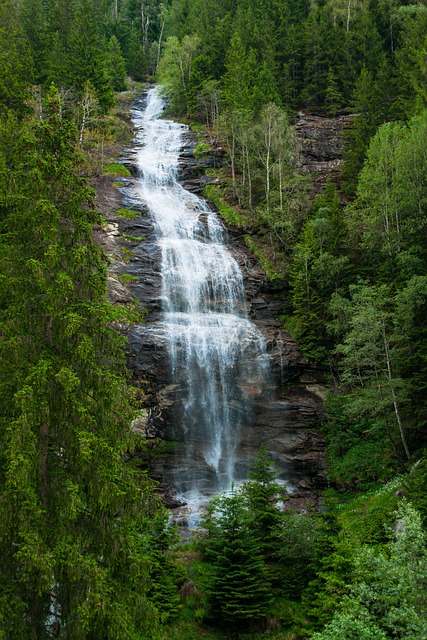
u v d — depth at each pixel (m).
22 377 12.95
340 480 32.28
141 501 13.73
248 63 71.62
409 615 13.23
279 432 36.56
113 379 13.99
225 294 44.09
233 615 18.91
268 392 38.25
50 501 12.62
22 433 12.18
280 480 34.06
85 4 79.81
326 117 71.19
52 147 15.47
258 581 19.39
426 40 67.31
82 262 14.37
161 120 77.75
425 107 54.50
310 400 38.12
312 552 20.98
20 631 11.41
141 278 41.62
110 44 95.88
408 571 13.69
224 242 50.19
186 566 22.56
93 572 11.88
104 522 13.16
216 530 22.75
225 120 59.72
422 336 31.56
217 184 57.75
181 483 32.88
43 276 13.63
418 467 25.91
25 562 11.61
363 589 14.16
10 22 70.19
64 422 13.32
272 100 67.06
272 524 22.98
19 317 13.66
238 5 93.19
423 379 29.88
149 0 128.88
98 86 65.69
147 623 12.79
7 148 32.81
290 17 86.75
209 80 74.50
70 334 13.32
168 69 82.81
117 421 13.98
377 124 60.97
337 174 60.00
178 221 49.88
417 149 43.78
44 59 66.44
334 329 38.62
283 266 46.84
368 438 34.00
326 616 18.02
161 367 35.78
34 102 52.44
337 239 43.38
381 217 44.12
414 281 31.94
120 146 64.75
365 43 78.69
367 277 41.69
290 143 58.38
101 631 11.80
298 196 52.53
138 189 54.44
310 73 77.69
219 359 37.88
